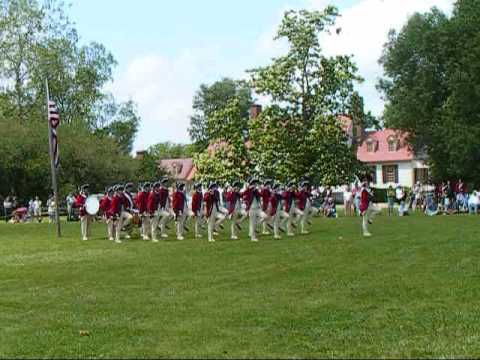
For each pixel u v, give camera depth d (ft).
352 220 113.50
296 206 87.92
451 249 63.26
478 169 160.76
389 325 33.04
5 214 169.78
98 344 30.66
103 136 212.84
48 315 37.47
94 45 203.82
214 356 28.04
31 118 193.16
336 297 40.68
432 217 119.96
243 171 138.10
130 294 43.57
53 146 98.07
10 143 186.19
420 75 188.96
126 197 86.53
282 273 50.93
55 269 57.41
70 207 152.35
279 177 136.87
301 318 35.01
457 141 156.04
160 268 55.93
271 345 29.63
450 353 27.71
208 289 44.68
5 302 41.68
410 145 202.08
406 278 46.78
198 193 88.33
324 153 136.87
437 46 184.96
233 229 84.58
